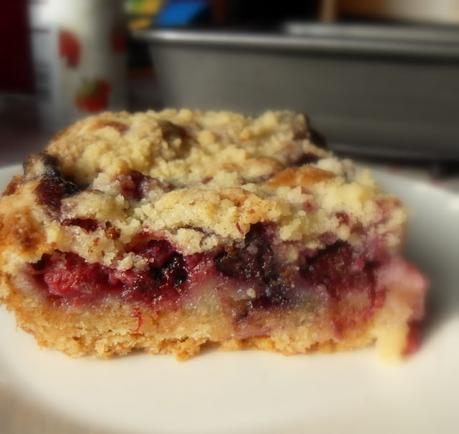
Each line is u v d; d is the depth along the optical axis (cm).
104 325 14
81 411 12
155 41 24
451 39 24
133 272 13
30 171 14
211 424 12
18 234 13
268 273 14
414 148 24
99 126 16
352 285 14
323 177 14
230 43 23
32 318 13
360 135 24
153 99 28
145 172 14
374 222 14
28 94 32
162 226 13
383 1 28
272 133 16
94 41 25
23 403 12
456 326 14
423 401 12
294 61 23
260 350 14
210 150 15
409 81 22
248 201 13
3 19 32
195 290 14
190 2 31
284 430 12
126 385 13
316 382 13
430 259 16
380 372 13
